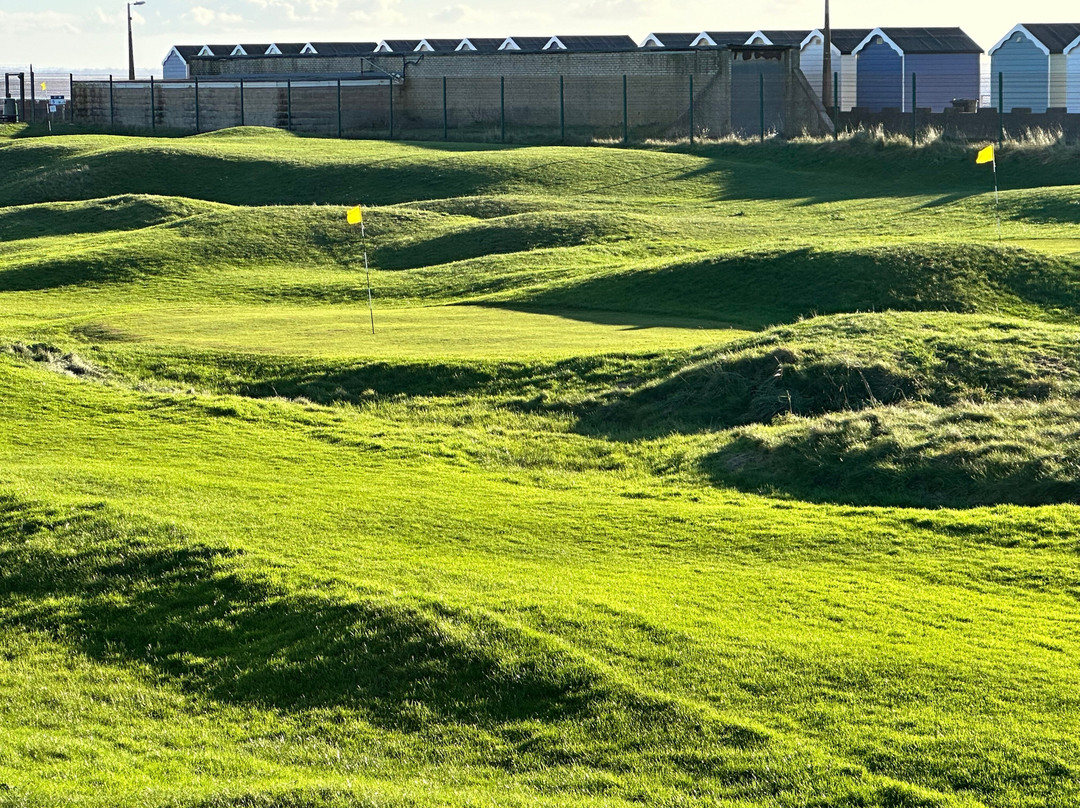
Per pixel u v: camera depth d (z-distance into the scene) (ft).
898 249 101.40
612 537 45.78
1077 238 117.19
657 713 30.91
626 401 71.41
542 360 78.54
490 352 81.87
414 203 162.20
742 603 37.70
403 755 30.78
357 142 217.15
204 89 253.03
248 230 145.28
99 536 45.44
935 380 69.56
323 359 80.89
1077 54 203.41
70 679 36.63
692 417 68.74
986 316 81.66
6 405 69.62
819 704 30.73
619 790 27.86
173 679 36.35
